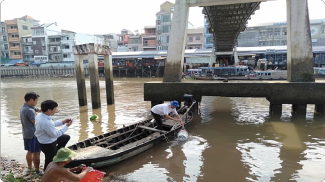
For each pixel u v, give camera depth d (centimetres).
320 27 3669
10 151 657
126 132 720
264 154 620
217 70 3066
